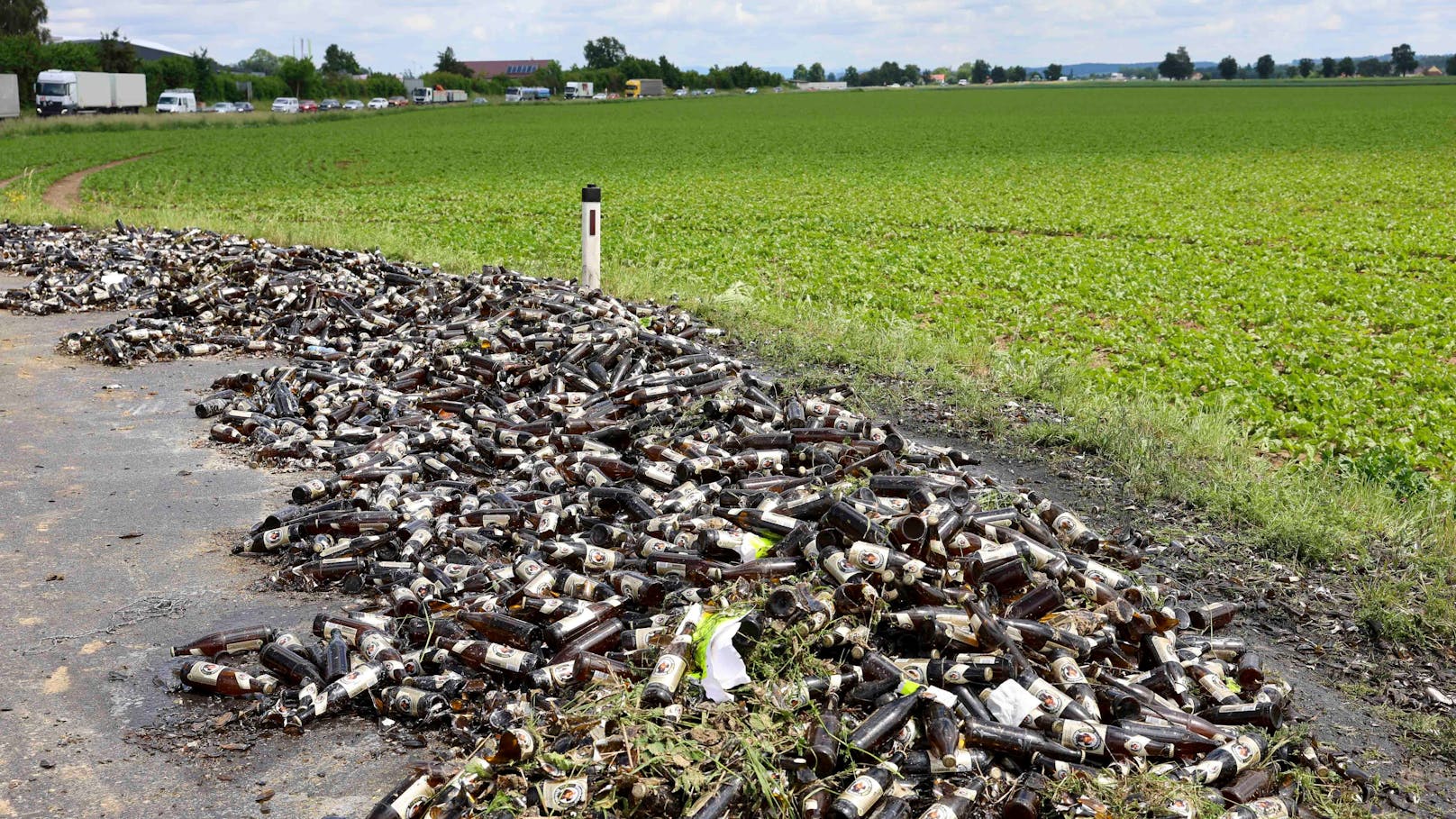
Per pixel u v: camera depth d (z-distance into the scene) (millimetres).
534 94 149250
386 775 3740
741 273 16609
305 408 8117
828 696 3820
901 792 3465
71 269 13367
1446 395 10609
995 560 4418
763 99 148375
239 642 4484
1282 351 12000
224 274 12070
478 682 4195
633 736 3562
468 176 38906
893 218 26078
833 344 10555
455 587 4859
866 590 4211
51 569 5359
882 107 115375
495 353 9125
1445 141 57656
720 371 8242
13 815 3465
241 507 6270
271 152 49156
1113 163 45031
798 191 33531
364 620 4570
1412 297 15898
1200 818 3391
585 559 4945
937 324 13086
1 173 35031
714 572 4625
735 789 3371
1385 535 6258
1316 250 21047
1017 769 3648
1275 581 5547
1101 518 6383
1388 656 4891
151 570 5375
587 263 12359
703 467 6094
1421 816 3758
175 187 32469
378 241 17109
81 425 7820
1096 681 4074
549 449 6770
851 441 6594
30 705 4129
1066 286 16703
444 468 6574
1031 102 125625
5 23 116125
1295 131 67625
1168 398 10000
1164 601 4941
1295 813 3619
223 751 3871
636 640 4152
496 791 3414
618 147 56406
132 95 79000
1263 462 7594
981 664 3914
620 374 8430
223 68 170125
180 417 8070
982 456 7512
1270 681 4402
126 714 4094
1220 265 19078
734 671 3854
